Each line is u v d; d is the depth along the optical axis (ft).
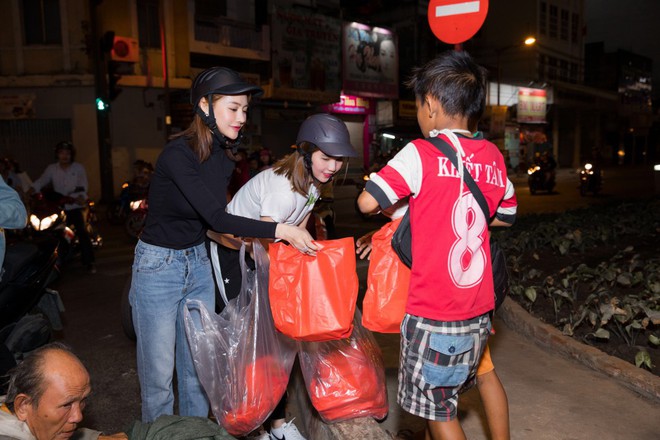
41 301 12.84
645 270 18.94
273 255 8.02
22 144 62.64
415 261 6.88
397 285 7.40
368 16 108.99
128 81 64.13
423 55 103.86
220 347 8.95
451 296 6.76
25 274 11.53
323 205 28.17
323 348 9.37
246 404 8.92
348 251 7.87
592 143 165.58
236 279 9.66
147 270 8.55
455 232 6.72
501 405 8.14
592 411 10.74
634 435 9.87
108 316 18.85
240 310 9.06
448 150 6.79
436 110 7.15
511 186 7.64
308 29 81.00
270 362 9.00
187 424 7.80
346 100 90.74
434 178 6.70
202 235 8.93
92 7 61.41
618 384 11.88
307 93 81.15
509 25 133.49
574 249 24.90
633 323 13.30
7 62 61.98
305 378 9.53
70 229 26.27
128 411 12.20
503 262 7.52
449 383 7.00
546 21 135.44
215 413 9.07
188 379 9.42
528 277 19.58
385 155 48.78
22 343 10.69
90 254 25.58
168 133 63.52
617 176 107.04
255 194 8.98
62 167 25.23
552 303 16.90
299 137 8.50
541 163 67.10
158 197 8.42
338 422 9.41
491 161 7.09
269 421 10.19
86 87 62.49
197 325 8.94
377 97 93.30
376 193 6.77
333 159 8.49
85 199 25.35
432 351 6.89
